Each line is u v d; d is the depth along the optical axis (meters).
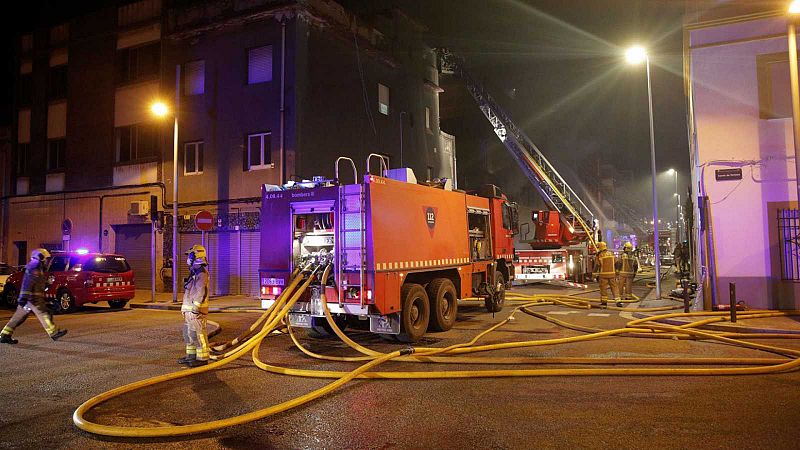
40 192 24.77
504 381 6.46
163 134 21.27
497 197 13.70
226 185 19.72
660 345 8.67
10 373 7.35
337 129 20.53
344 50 21.23
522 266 21.58
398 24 25.16
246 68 19.73
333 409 5.45
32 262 9.89
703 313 11.05
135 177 22.12
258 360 7.66
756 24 12.22
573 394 5.86
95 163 23.31
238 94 19.64
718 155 12.35
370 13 24.44
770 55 12.10
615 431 4.66
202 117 20.42
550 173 27.41
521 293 18.69
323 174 19.58
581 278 23.67
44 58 25.34
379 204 8.73
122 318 13.61
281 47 18.89
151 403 5.80
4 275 17.81
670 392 5.87
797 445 4.28
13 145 26.05
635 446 4.31
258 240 18.91
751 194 12.06
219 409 5.56
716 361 7.12
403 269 9.15
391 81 24.44
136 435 4.70
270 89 19.00
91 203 23.28
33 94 25.48
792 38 10.03
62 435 4.86
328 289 8.80
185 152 20.94
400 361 7.60
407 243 9.34
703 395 5.73
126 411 5.53
